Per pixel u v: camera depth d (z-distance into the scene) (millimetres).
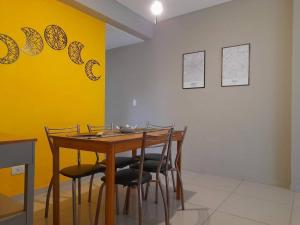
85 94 3230
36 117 2643
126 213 2148
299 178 2750
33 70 2613
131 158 2523
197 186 2967
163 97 4098
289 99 2920
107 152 1633
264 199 2525
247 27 3213
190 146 3746
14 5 2436
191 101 3752
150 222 1995
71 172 1950
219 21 3445
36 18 2635
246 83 3225
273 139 3035
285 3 2945
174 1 3348
